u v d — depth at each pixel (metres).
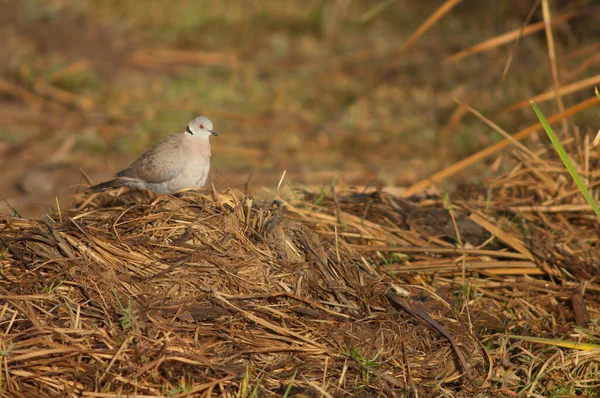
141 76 23.42
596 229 10.79
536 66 20.36
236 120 20.38
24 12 25.61
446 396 7.58
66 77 22.12
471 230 10.48
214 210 8.94
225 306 7.82
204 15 29.33
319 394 7.22
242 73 24.05
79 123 19.55
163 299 7.75
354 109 20.58
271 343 7.72
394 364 7.77
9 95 21.28
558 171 11.26
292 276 8.34
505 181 11.62
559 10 23.19
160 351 7.29
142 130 18.95
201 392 7.07
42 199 14.75
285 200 10.90
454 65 22.89
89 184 10.96
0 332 7.32
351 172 16.45
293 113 20.92
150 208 8.92
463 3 29.80
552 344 8.34
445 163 16.59
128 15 27.97
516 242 10.06
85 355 7.22
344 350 7.80
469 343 8.13
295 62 25.70
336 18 29.48
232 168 16.88
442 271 9.69
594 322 8.70
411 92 21.78
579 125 16.05
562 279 9.58
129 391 7.02
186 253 8.27
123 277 7.90
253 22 29.53
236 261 8.30
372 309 8.32
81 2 27.53
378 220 10.70
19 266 8.10
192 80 23.03
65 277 7.91
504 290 9.55
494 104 19.06
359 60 25.36
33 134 18.72
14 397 6.77
